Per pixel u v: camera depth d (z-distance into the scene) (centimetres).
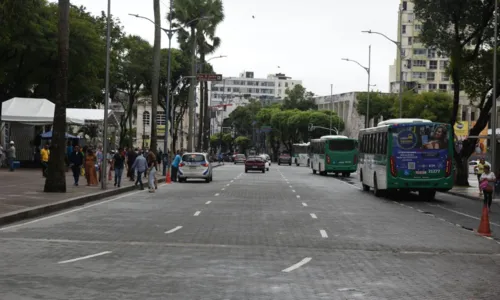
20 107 4981
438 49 4297
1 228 1711
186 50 6725
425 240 1642
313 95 15512
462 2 3912
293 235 1672
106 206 2486
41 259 1199
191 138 6631
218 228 1800
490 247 1541
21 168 5300
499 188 3356
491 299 928
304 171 7606
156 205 2564
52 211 2219
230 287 969
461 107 11188
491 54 4131
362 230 1831
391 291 969
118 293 905
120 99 9800
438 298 926
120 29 7144
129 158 4128
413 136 3048
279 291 946
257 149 15700
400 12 13300
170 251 1343
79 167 3400
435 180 3045
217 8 6594
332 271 1141
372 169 3450
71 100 6244
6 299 852
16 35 5034
